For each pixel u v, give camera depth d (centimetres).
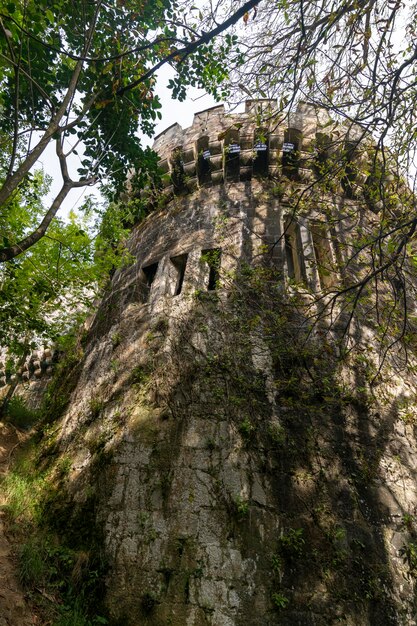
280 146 1005
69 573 543
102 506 607
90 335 1012
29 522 626
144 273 970
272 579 513
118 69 684
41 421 971
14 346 839
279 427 644
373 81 447
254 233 900
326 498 582
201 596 504
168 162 1077
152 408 686
